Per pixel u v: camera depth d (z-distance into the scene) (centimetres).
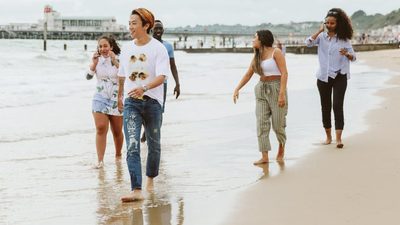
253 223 482
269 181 636
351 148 811
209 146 883
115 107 768
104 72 760
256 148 862
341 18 840
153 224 495
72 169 740
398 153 760
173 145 894
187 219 505
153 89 592
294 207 525
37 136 999
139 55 588
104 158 816
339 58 836
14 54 4331
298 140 902
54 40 18325
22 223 504
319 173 662
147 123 603
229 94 1775
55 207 557
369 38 14425
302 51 9188
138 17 585
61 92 1766
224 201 560
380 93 1589
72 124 1144
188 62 4641
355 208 511
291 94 1684
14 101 1506
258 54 744
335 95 836
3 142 938
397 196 545
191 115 1270
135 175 580
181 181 655
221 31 19900
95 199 587
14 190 626
